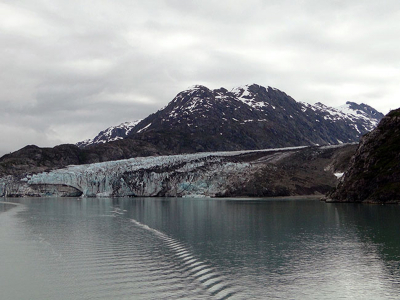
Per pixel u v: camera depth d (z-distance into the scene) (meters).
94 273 36.72
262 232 65.19
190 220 86.88
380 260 42.12
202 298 29.44
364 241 54.62
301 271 37.56
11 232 66.75
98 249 49.12
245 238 58.38
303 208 120.44
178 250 48.31
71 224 80.00
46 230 69.56
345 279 34.59
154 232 65.69
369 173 137.38
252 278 34.94
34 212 116.50
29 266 39.78
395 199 121.38
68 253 46.59
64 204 160.75
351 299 29.50
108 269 38.22
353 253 46.06
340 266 39.44
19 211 120.88
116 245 52.09
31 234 63.94
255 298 29.56
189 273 36.62
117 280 34.25
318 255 45.09
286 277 35.31
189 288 31.86
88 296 30.22
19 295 30.86
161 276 35.50
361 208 112.06
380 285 32.88
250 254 45.72
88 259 42.94
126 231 67.38
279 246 51.09
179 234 63.12
